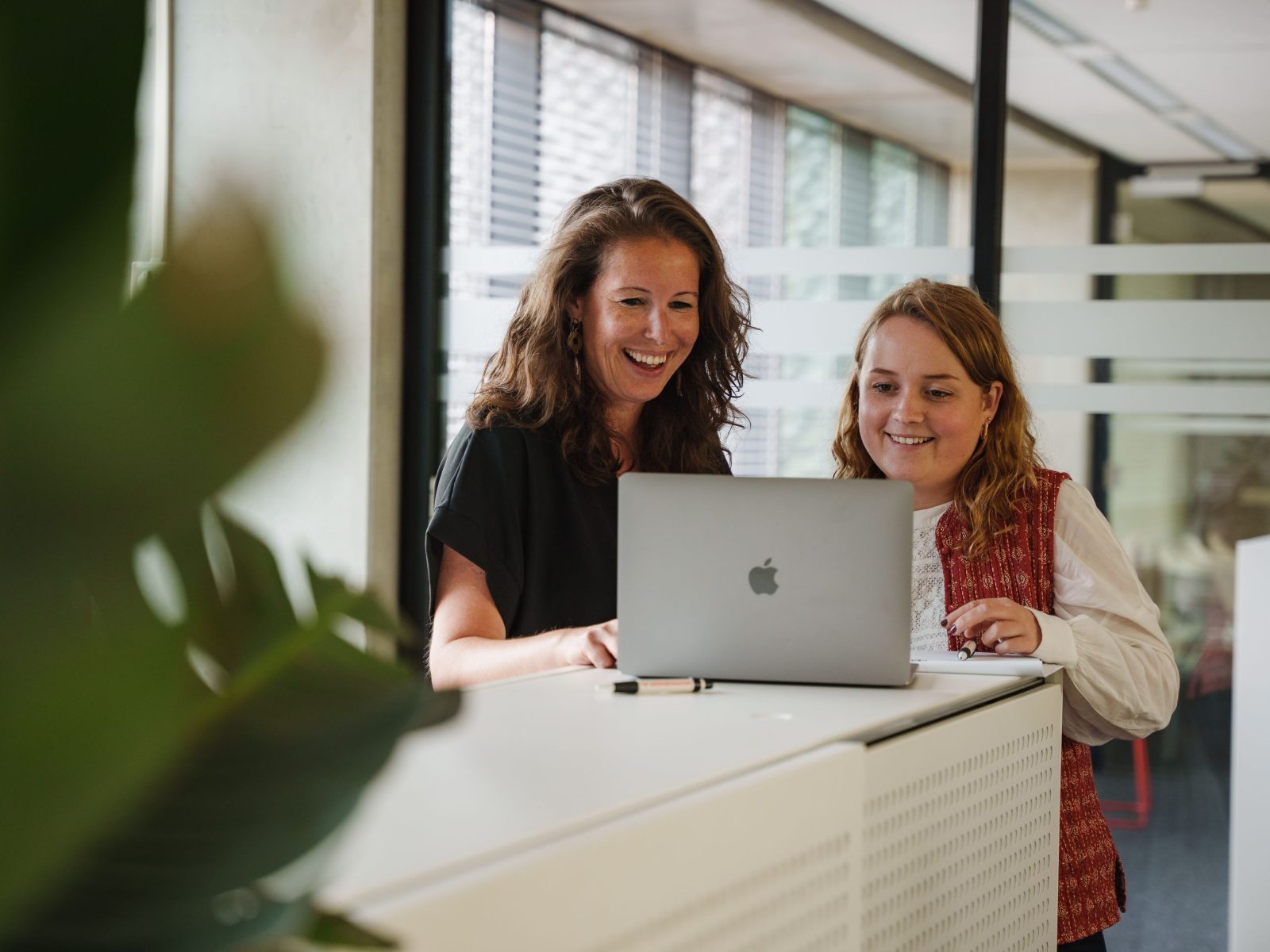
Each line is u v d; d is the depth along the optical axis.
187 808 0.33
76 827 0.32
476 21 4.05
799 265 3.69
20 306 0.29
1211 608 3.23
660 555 1.53
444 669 1.88
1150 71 3.27
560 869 0.85
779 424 3.71
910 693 1.48
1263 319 3.20
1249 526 3.21
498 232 4.04
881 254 3.59
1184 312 3.27
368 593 0.38
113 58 0.30
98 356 0.28
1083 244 3.36
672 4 3.84
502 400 2.20
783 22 3.71
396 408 4.05
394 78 3.98
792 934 1.11
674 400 2.39
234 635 0.36
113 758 0.32
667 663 1.53
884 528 1.49
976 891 1.49
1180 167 3.26
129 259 0.30
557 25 3.98
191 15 4.02
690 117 3.84
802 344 3.68
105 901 0.32
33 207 0.30
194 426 0.29
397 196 4.02
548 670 1.62
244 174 0.28
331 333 0.28
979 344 2.03
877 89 3.59
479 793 0.98
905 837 1.32
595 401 2.22
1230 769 3.18
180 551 0.35
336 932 0.44
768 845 1.07
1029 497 2.01
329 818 0.35
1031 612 1.76
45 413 0.29
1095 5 3.31
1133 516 3.32
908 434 2.05
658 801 0.99
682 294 2.20
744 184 3.76
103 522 0.30
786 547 1.51
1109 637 1.81
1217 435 3.25
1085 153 3.35
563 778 1.03
